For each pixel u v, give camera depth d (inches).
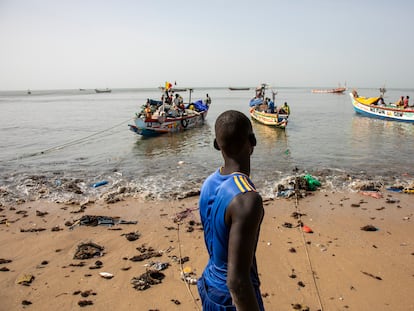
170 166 544.7
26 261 245.3
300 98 3786.9
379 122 1194.6
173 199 381.7
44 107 2261.3
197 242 273.1
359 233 290.8
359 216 329.7
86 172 509.7
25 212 348.2
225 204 73.1
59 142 799.7
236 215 70.2
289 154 628.7
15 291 207.3
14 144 770.8
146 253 255.3
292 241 274.7
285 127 1045.2
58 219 328.8
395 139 810.2
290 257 248.1
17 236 288.7
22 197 396.8
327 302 195.5
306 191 406.6
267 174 483.5
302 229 298.0
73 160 597.9
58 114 1643.7
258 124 1143.0
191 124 1055.6
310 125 1115.3
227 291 77.4
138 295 202.8
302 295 202.4
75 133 953.5
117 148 719.1
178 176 481.7
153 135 896.9
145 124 855.7
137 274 225.8
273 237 282.4
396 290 206.8
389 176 475.8
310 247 263.7
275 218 324.8
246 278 68.1
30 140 828.6
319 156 611.2
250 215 69.3
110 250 261.7
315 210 346.0
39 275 225.6
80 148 720.3
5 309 190.4
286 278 220.7
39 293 205.3
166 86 1019.3
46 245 271.0
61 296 202.2
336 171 499.5
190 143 781.3
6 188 429.4
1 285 213.5
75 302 196.7
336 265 236.5
